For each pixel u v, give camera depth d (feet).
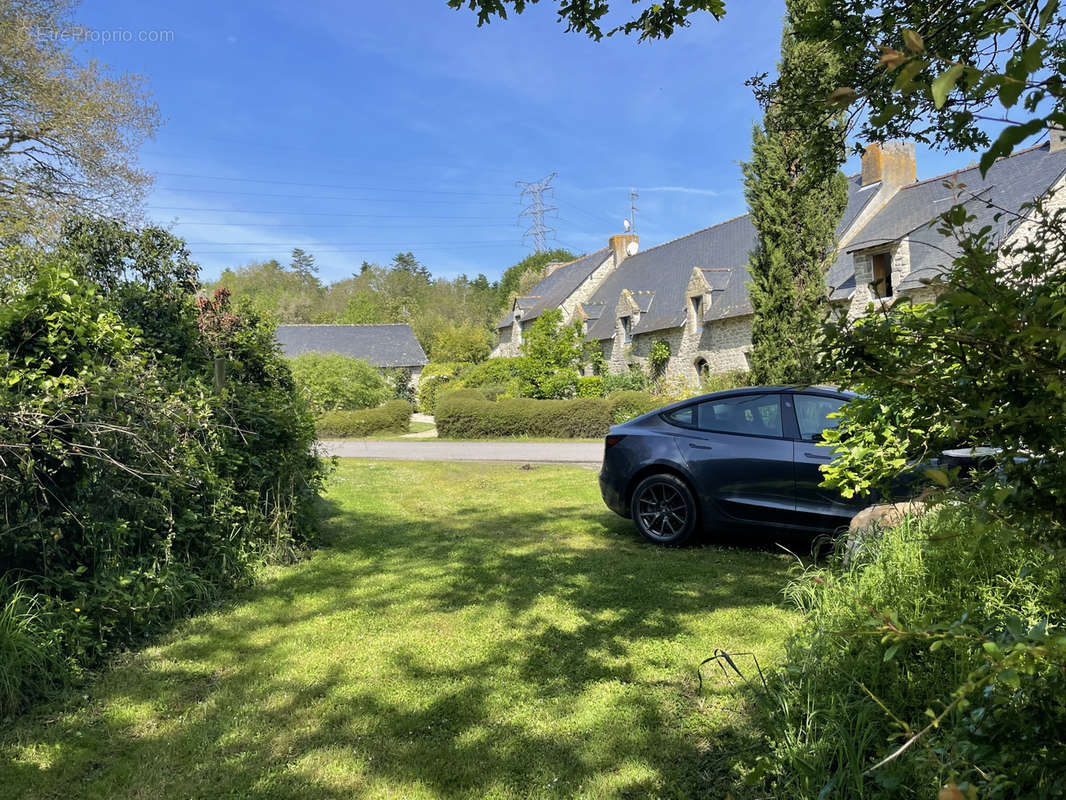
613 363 123.13
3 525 11.49
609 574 17.60
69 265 17.99
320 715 10.54
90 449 12.76
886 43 7.97
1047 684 4.94
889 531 12.82
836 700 8.51
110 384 13.01
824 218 55.88
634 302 115.34
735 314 89.76
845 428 13.20
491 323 283.38
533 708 10.62
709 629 13.53
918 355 5.22
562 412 74.69
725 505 19.77
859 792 7.09
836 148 10.05
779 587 16.11
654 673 11.69
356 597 16.25
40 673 11.05
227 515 17.20
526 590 16.47
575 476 38.47
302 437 21.15
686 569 17.90
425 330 240.12
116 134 65.82
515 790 8.58
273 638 13.70
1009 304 4.26
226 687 11.48
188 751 9.54
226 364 20.10
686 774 8.79
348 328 179.93
